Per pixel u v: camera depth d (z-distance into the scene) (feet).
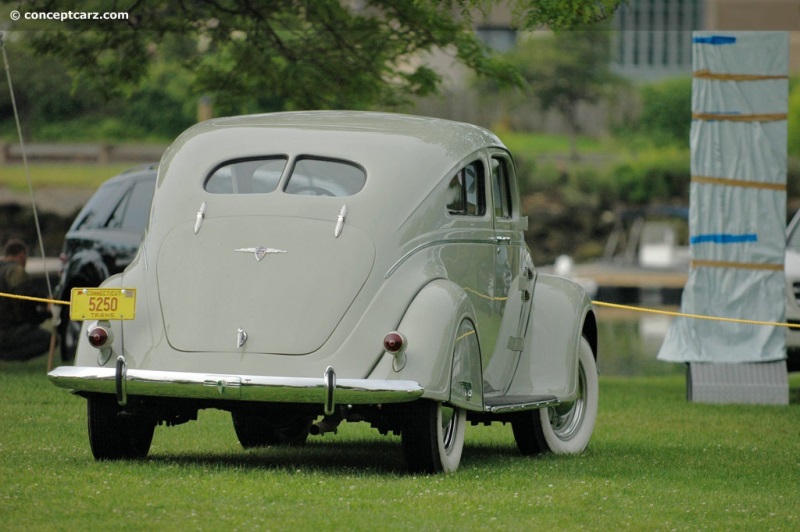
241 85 154.92
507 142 488.02
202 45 235.40
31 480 65.36
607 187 457.68
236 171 72.90
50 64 452.76
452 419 72.84
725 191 129.18
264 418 73.77
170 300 69.46
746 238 129.18
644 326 264.93
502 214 82.99
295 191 71.77
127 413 71.51
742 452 87.56
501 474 72.69
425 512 59.31
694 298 129.39
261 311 68.03
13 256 137.59
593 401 89.56
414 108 157.99
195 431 91.81
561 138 496.64
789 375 182.29
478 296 75.87
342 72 149.89
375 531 54.70
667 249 353.31
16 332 137.08
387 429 70.69
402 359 66.44
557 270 321.73
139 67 155.22
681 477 74.64
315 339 67.26
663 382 154.92
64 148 453.17
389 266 69.05
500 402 75.36
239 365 67.15
